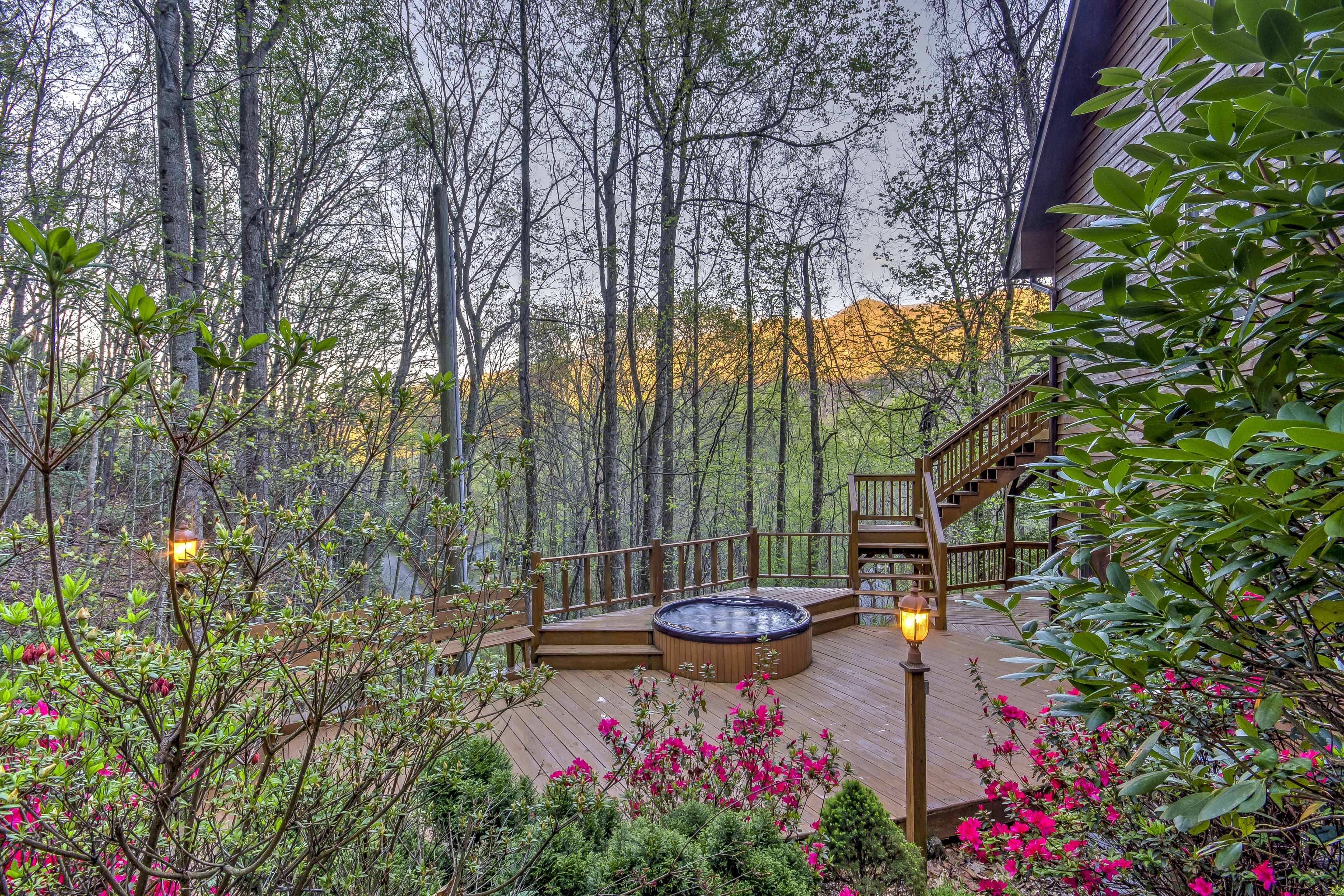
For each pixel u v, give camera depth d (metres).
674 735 4.15
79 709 1.23
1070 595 1.32
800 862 2.32
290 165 10.78
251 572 1.38
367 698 1.56
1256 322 1.07
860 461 16.14
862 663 5.74
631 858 2.16
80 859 1.07
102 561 3.50
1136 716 1.84
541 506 15.41
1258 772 1.11
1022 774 3.58
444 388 1.64
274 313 9.67
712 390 14.95
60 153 7.15
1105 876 1.92
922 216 12.23
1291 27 0.76
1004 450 7.46
